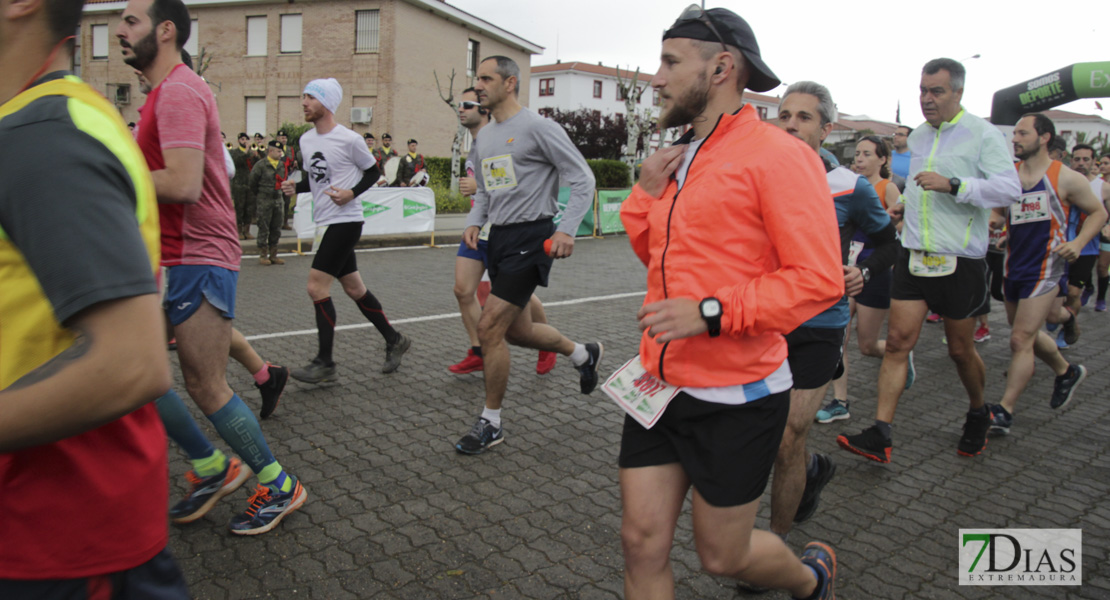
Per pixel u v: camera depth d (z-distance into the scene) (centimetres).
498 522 317
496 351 392
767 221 174
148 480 131
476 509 329
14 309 112
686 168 195
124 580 129
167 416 294
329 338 486
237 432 294
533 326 447
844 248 323
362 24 2770
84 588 124
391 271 1033
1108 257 913
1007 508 353
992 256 712
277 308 743
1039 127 449
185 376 291
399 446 398
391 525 312
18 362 114
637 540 191
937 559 303
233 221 300
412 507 328
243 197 1252
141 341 107
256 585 264
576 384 527
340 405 460
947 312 389
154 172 264
